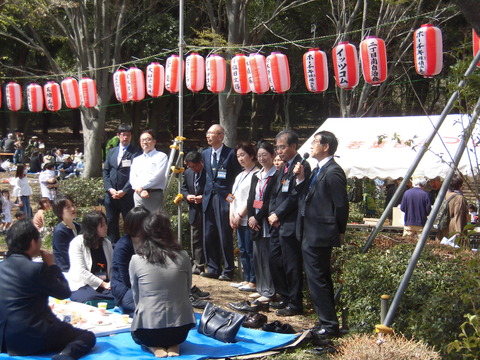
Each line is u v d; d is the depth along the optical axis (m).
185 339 5.30
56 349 5.11
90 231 6.57
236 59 8.57
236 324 5.62
